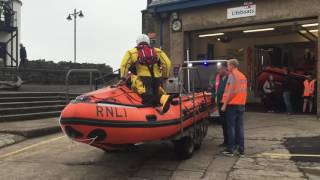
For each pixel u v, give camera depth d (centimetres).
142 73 504
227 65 627
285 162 545
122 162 557
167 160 564
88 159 574
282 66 1294
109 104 458
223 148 628
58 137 739
